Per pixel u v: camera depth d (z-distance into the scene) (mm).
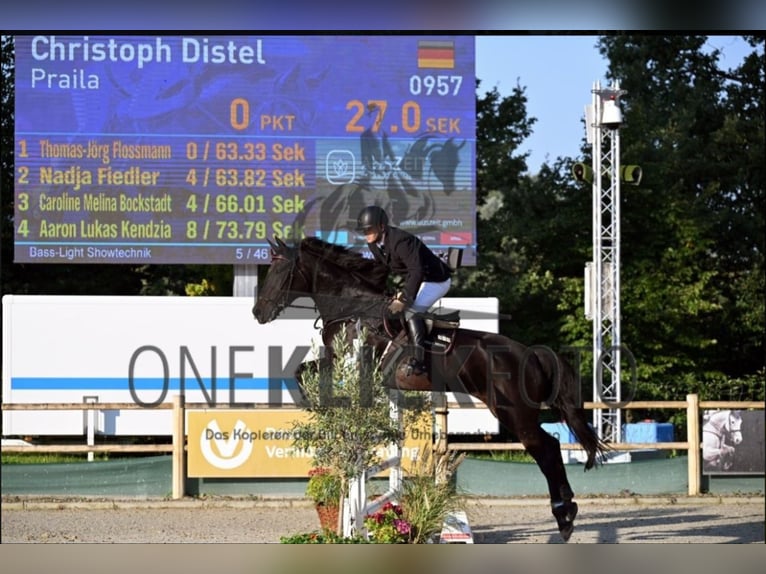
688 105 24812
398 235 8883
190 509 11422
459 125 15805
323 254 9320
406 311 8922
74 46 15586
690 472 12320
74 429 14898
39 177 15586
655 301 20203
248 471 11914
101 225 15664
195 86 15680
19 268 22141
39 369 14891
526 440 8875
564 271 21969
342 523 8461
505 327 22062
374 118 15773
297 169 15742
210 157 15680
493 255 23391
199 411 11922
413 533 8461
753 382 21078
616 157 15453
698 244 20844
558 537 9625
